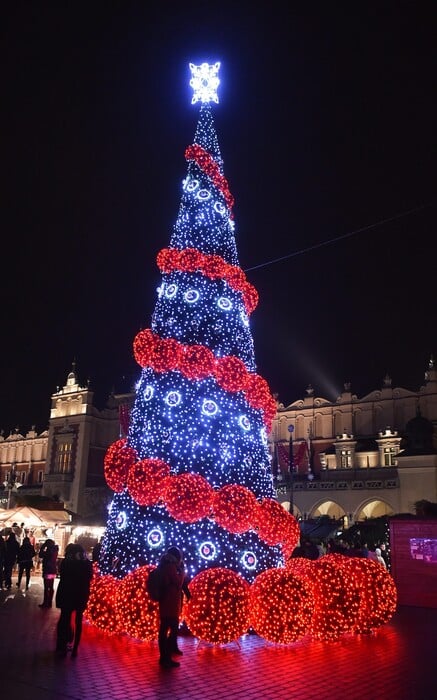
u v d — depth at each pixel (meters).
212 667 9.08
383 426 52.38
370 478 44.69
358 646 10.81
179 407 12.92
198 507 11.26
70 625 9.85
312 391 57.34
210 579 10.44
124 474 12.84
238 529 11.41
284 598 10.43
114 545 12.38
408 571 16.67
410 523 17.00
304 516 45.19
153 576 9.42
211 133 16.47
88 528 31.73
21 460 69.44
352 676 8.70
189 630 10.73
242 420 13.13
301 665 9.33
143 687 7.95
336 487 44.69
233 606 10.17
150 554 11.73
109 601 11.12
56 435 60.78
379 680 8.49
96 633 11.31
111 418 61.53
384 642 11.21
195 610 10.16
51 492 57.75
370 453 49.81
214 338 13.75
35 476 67.44
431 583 16.22
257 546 12.23
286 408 58.03
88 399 60.31
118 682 8.13
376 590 12.01
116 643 10.51
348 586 11.30
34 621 12.77
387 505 44.09
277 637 10.34
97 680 8.20
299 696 7.71
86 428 59.16
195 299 13.99
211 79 17.09
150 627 10.26
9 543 19.45
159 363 12.98
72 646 10.18
